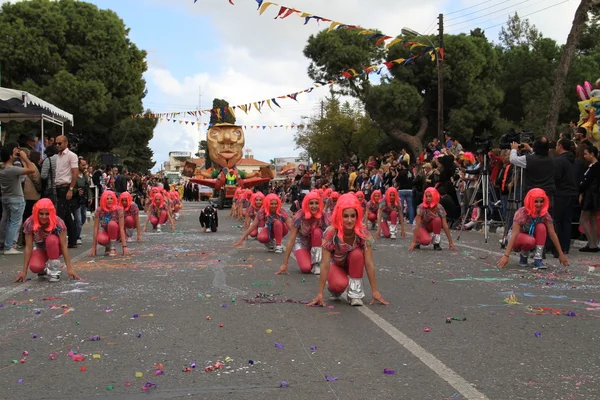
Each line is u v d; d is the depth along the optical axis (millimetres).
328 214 8703
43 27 34625
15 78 34656
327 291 7312
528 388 3855
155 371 4277
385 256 10828
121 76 37312
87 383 4047
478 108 36594
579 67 40125
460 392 3791
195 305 6531
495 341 4992
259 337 5188
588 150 11031
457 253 11195
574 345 4859
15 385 4023
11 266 9625
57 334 5340
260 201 13211
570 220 10664
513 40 51281
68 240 12367
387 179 20188
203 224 16750
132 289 7516
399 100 33438
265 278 8359
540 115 36875
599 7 18547
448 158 17078
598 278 8219
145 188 35969
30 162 11273
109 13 37688
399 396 3742
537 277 8336
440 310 6219
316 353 4695
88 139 39594
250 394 3811
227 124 32438
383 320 5770
